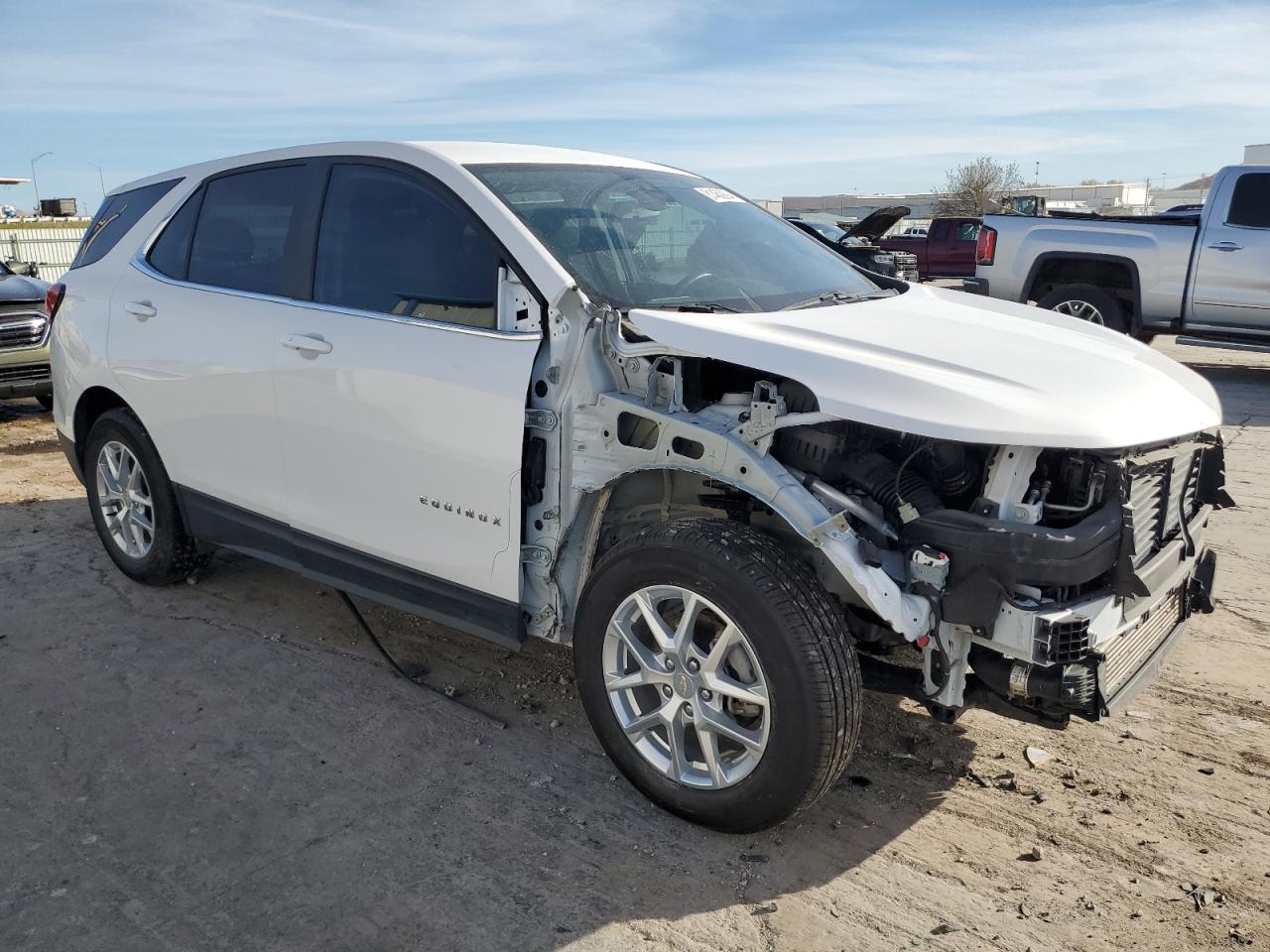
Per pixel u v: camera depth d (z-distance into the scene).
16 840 2.95
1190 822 3.09
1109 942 2.59
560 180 3.71
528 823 3.05
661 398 3.04
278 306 3.86
